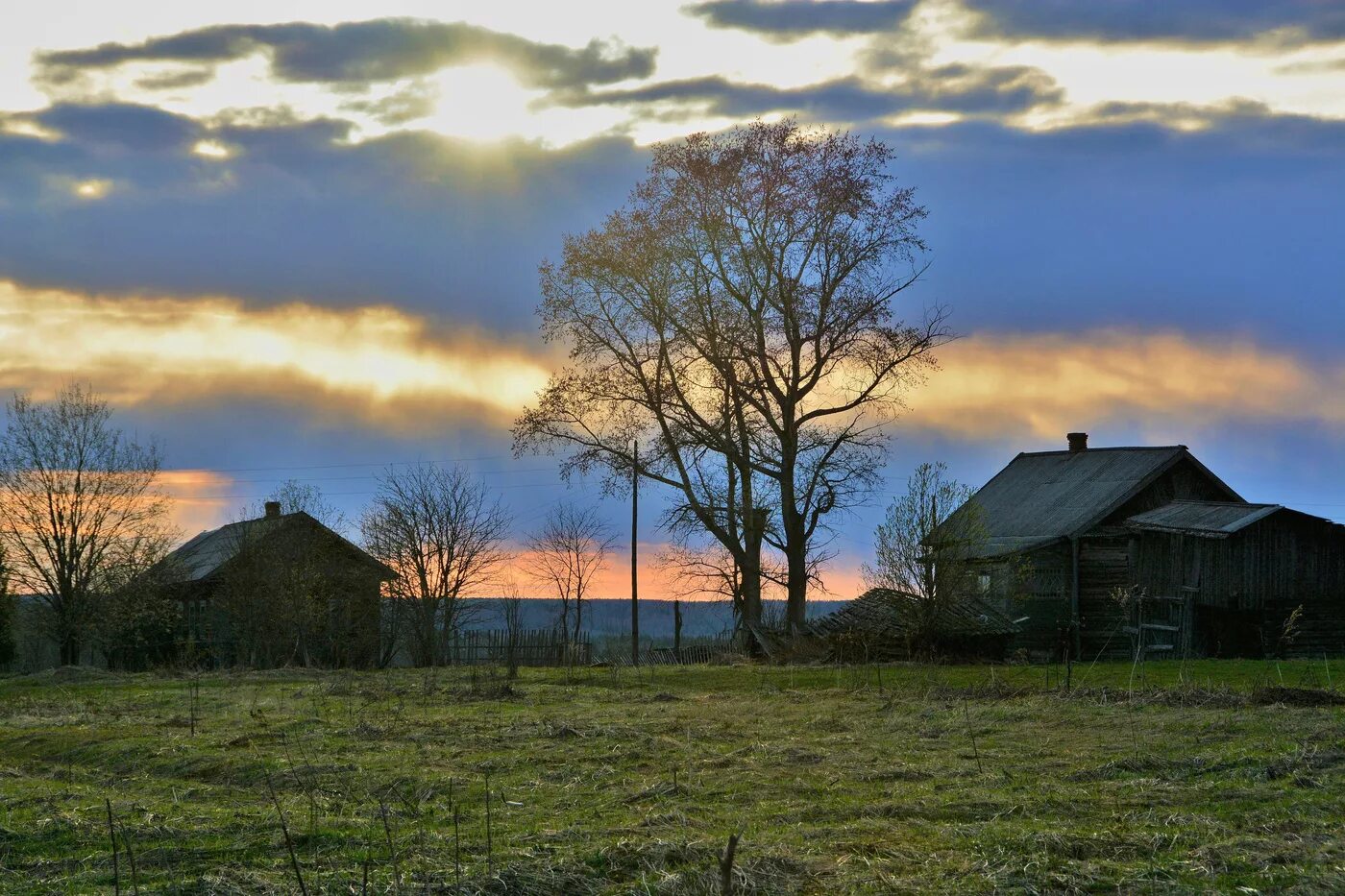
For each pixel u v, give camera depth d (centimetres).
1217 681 2566
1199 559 3972
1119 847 1035
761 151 4172
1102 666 3344
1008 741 1694
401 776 1452
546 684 3136
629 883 957
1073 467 4834
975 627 3712
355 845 1096
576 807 1271
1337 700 2039
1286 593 4069
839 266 4225
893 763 1505
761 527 4403
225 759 1655
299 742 1803
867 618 3909
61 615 5284
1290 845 1028
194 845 1105
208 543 6538
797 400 4372
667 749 1656
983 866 980
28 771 1714
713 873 953
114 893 948
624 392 4384
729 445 4394
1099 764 1453
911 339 4228
